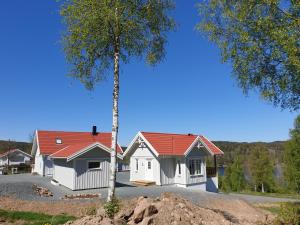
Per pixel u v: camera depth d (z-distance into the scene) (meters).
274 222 13.76
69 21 15.14
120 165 48.28
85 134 42.56
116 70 15.54
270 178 56.41
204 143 33.50
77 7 14.66
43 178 35.09
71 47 15.52
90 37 15.14
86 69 16.17
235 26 13.99
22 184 26.94
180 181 32.00
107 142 42.84
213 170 36.75
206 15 14.76
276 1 12.20
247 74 14.24
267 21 12.32
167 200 12.32
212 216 12.62
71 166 26.34
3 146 81.44
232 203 21.86
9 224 13.66
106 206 12.57
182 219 11.34
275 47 12.53
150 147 31.38
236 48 13.96
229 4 14.00
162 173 31.72
